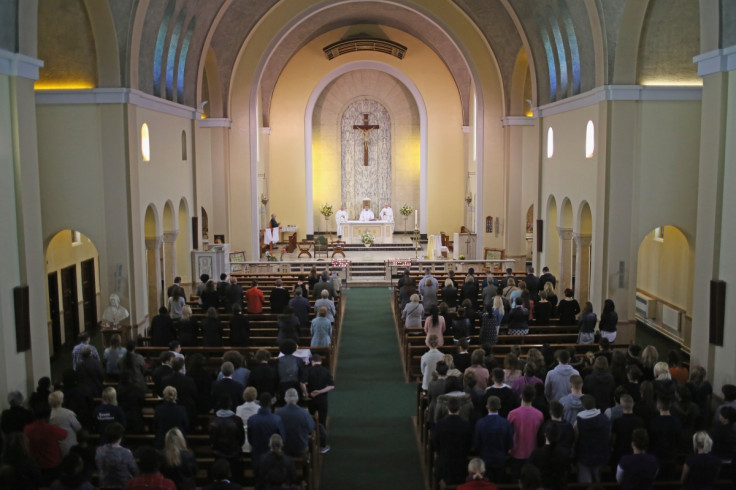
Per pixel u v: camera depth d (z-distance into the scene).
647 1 14.80
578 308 14.52
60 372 15.70
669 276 18.19
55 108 14.95
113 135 15.01
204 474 8.39
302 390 10.06
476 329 15.28
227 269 23.25
